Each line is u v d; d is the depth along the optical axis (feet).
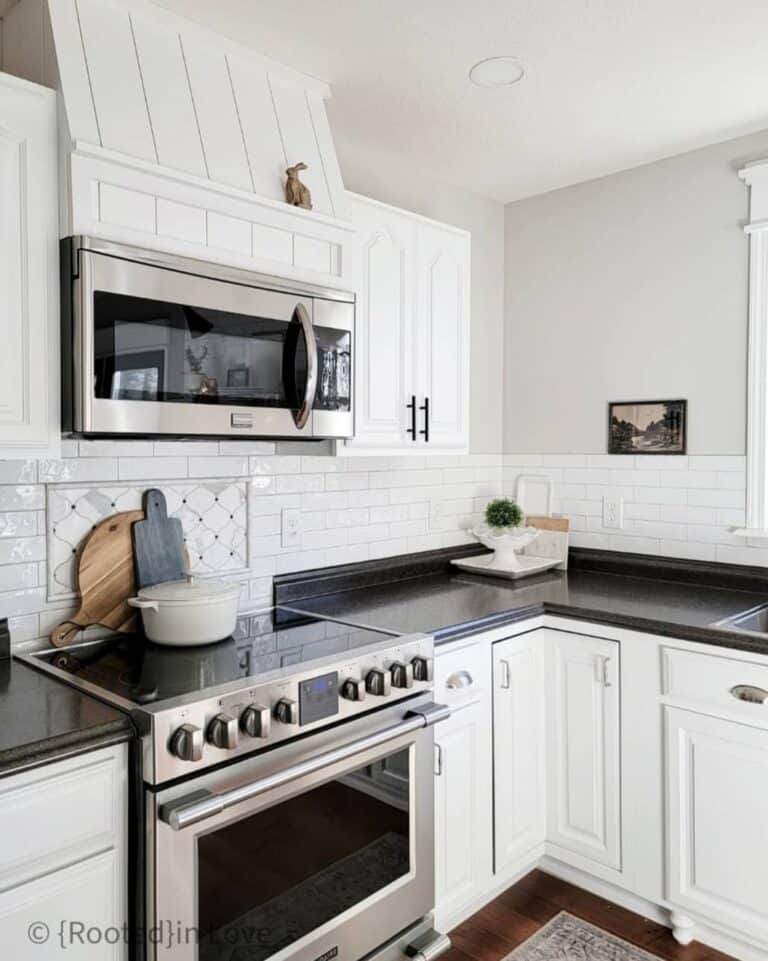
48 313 5.11
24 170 5.00
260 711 5.05
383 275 7.80
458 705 7.14
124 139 5.44
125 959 4.67
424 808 6.53
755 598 8.22
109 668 5.65
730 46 6.68
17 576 6.03
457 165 9.52
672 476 9.36
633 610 7.60
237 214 6.04
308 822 5.57
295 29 6.34
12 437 4.94
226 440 6.42
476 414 10.76
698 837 6.95
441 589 8.92
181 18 6.12
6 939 4.10
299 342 6.39
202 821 4.83
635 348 9.66
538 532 10.00
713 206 8.89
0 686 5.25
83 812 4.45
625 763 7.49
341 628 6.95
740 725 6.64
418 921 6.58
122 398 5.25
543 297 10.61
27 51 5.61
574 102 7.75
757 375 8.55
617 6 6.06
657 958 6.94
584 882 8.05
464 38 6.53
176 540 6.98
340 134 8.55
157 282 5.46
